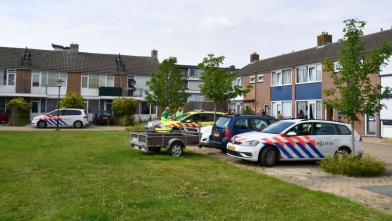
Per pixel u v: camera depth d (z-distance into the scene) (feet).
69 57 128.67
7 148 43.52
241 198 21.22
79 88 121.90
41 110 117.29
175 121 58.23
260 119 42.63
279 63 103.55
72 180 25.30
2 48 122.42
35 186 23.31
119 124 108.47
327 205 20.25
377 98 33.09
